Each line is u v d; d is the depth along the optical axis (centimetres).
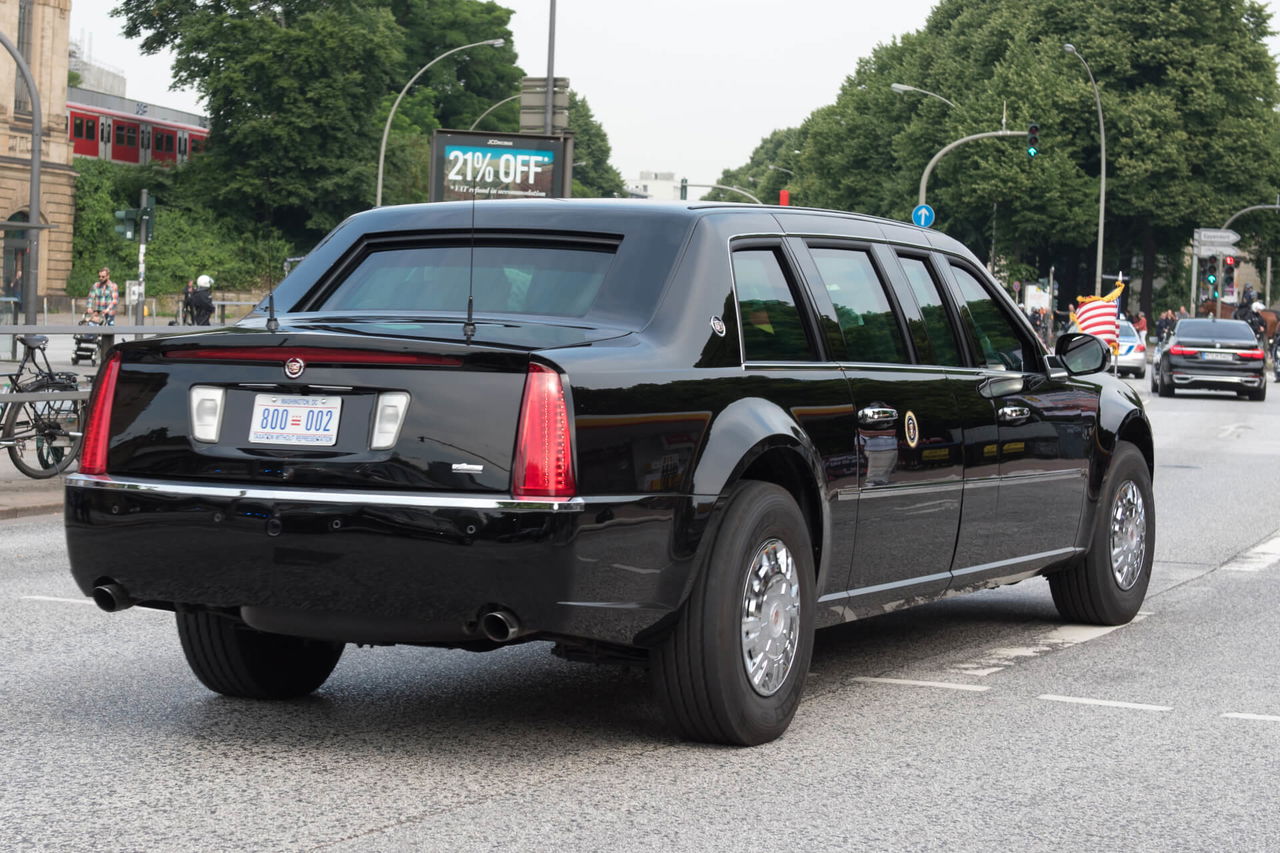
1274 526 1319
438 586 478
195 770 504
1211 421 2877
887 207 7888
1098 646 764
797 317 592
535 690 636
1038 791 499
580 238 574
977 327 709
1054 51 7300
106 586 530
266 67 7394
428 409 486
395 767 511
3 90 6612
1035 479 729
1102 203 5862
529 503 473
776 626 549
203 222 7619
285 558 493
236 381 512
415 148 7950
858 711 609
